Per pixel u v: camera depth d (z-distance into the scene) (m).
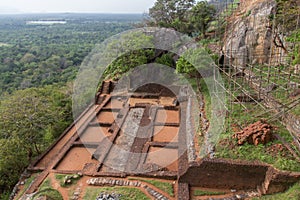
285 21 13.34
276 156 7.77
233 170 7.84
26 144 11.01
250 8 15.88
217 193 8.02
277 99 9.90
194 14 19.38
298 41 12.24
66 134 12.67
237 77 12.88
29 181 9.47
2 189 10.28
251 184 7.92
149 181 8.74
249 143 8.49
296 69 11.16
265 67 13.27
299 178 7.08
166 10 20.47
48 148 11.42
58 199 7.80
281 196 7.18
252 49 14.45
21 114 11.39
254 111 10.19
